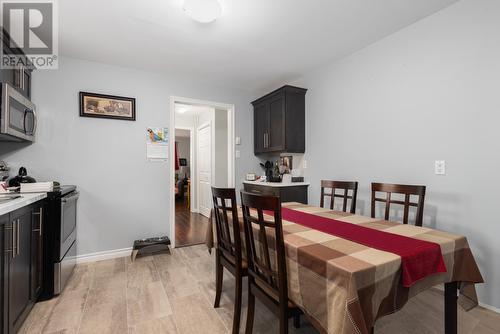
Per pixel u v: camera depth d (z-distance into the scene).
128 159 2.98
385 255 1.04
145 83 3.10
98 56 2.70
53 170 2.62
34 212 1.81
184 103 3.43
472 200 1.81
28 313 1.71
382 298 0.96
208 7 1.79
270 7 1.91
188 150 8.84
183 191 7.43
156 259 2.82
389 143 2.37
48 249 1.97
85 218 2.76
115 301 1.93
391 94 2.35
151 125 3.12
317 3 1.88
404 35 2.23
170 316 1.74
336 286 0.91
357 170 2.69
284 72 3.24
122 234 2.95
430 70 2.05
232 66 3.03
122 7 1.88
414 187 1.77
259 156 4.02
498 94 1.68
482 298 1.78
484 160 1.75
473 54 1.80
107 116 2.86
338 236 1.32
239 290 1.51
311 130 3.31
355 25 2.19
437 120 2.01
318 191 3.20
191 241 3.46
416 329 1.58
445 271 1.17
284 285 1.13
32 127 2.39
